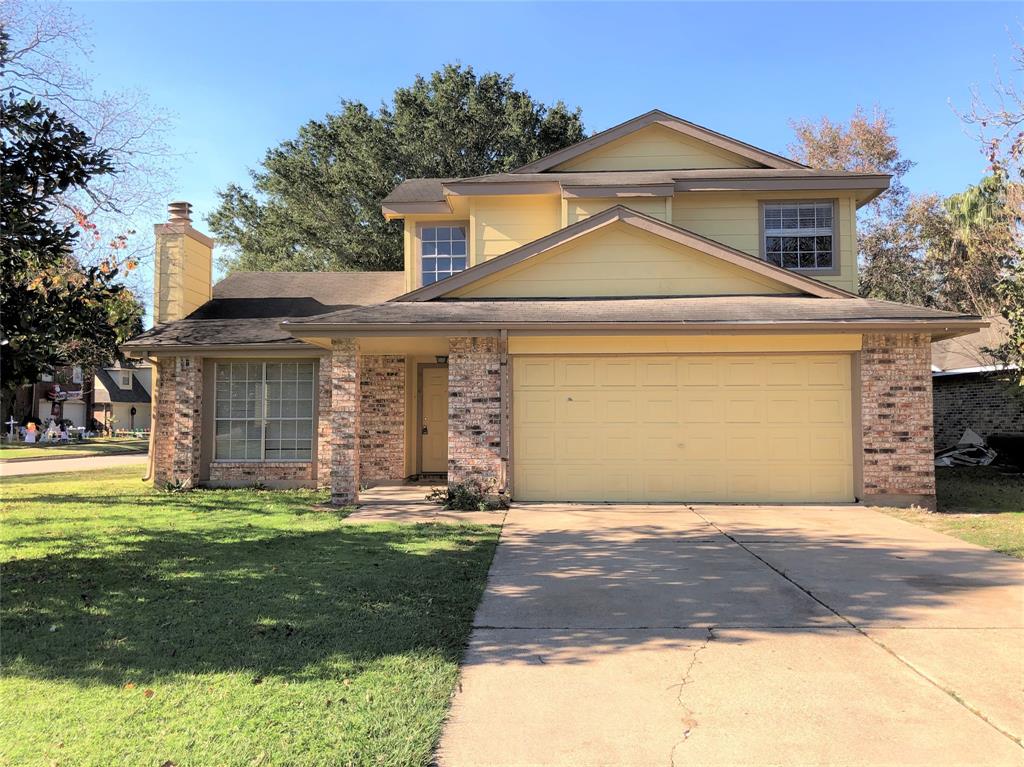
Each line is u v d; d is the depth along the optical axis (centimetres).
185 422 1338
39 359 601
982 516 1004
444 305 1169
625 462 1130
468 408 1088
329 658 450
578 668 445
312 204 3084
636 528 910
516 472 1137
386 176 2922
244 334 1362
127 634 492
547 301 1191
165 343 1316
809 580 656
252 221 3497
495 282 1223
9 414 4438
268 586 618
